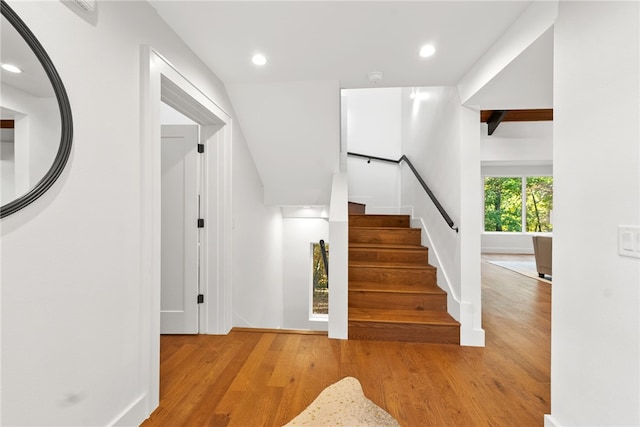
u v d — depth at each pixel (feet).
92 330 3.84
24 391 3.05
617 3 3.34
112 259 4.16
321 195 11.40
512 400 5.27
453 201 8.23
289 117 8.80
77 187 3.58
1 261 2.83
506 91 6.75
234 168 8.50
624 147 3.27
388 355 6.93
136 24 4.62
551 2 4.41
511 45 5.43
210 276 8.06
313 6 4.96
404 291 8.69
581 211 3.88
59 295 3.38
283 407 5.06
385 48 6.26
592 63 3.69
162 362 6.56
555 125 4.36
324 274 16.08
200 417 4.83
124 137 4.37
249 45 6.14
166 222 8.00
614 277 3.41
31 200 3.00
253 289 10.47
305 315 15.26
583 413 3.84
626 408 3.27
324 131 9.16
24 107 2.96
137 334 4.70
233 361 6.61
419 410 4.99
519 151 18.84
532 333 8.21
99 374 3.96
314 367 6.37
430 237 10.34
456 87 7.97
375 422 4.69
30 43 2.97
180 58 5.85
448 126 8.66
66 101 3.34
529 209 25.05
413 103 13.20
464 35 5.77
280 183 11.24
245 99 8.30
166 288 8.02
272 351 7.11
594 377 3.67
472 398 5.32
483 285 13.73
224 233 8.03
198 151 8.01
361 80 7.79
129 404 4.51
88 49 3.71
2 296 2.84
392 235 11.62
